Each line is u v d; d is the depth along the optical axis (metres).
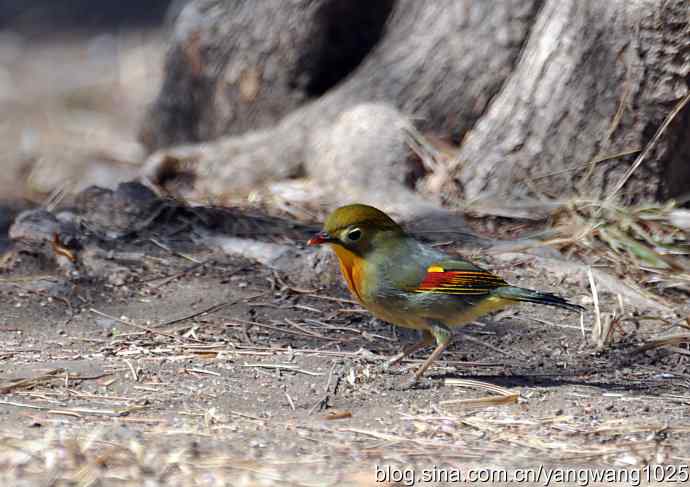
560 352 10.41
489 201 13.59
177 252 12.44
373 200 13.89
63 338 10.46
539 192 13.44
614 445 8.16
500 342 10.62
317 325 10.91
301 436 8.19
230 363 9.85
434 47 15.25
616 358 10.27
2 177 18.72
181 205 13.27
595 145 13.17
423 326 9.54
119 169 16.92
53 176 18.33
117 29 31.61
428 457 7.83
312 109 15.80
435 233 12.90
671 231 12.59
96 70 27.95
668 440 8.27
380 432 8.34
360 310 11.29
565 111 13.30
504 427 8.52
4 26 32.66
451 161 14.55
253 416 8.64
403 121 14.88
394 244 9.45
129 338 10.46
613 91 12.95
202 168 15.82
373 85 15.52
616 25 12.78
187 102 17.66
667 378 9.82
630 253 12.22
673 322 10.98
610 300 11.42
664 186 13.13
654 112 12.80
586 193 13.24
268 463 7.55
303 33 16.41
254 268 12.16
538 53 13.61
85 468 7.34
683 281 11.80
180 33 17.39
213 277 11.93
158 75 26.59
